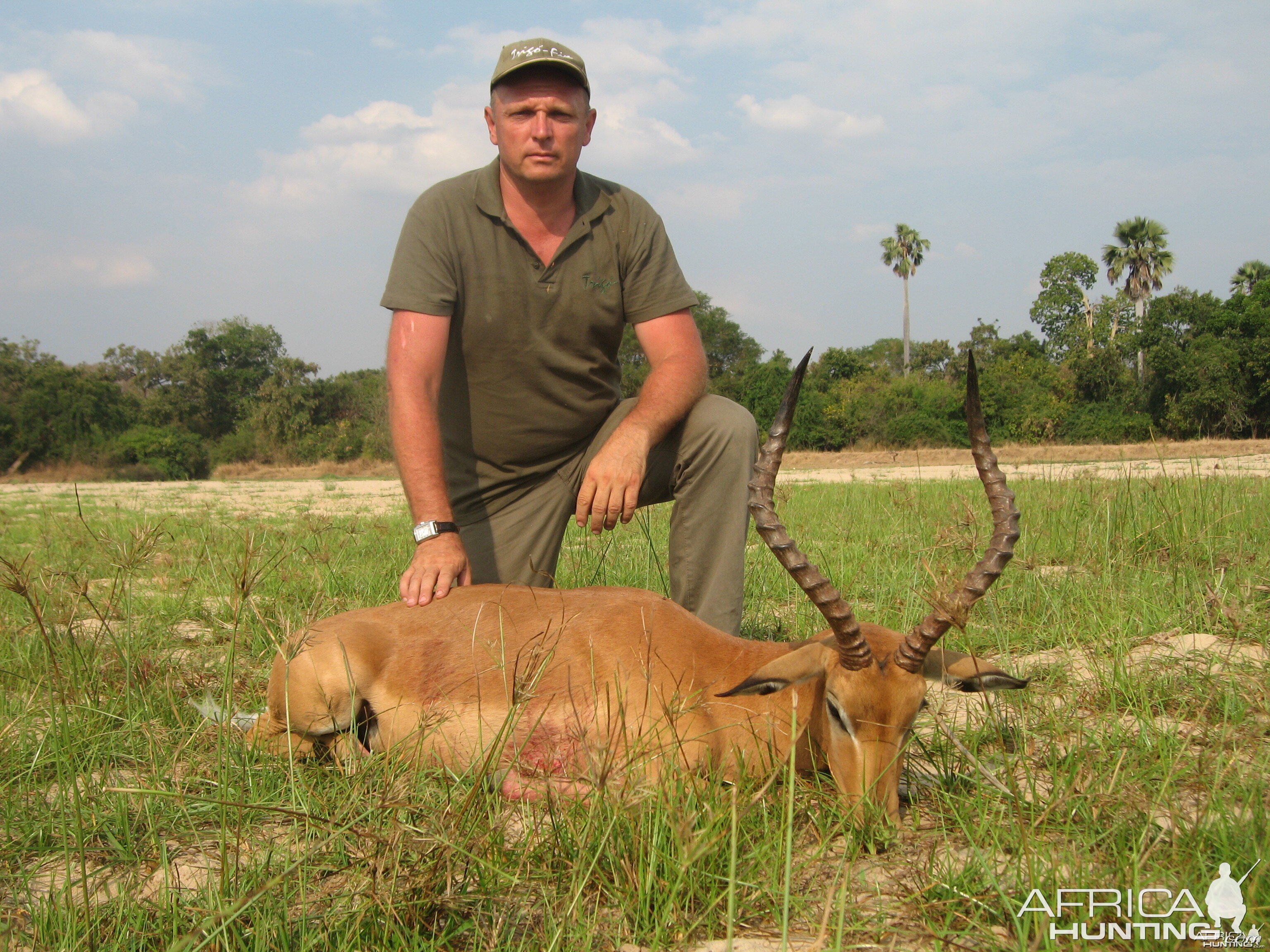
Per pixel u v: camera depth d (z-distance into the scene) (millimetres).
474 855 2506
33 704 3977
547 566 4738
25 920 2506
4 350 50406
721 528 4242
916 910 2434
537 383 4371
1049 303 54375
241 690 4480
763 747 3207
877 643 3068
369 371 60406
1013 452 30484
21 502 20344
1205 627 4887
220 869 2629
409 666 3523
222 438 58469
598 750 2998
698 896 2469
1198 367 33438
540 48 3928
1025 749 3422
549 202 4145
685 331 4457
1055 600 5457
